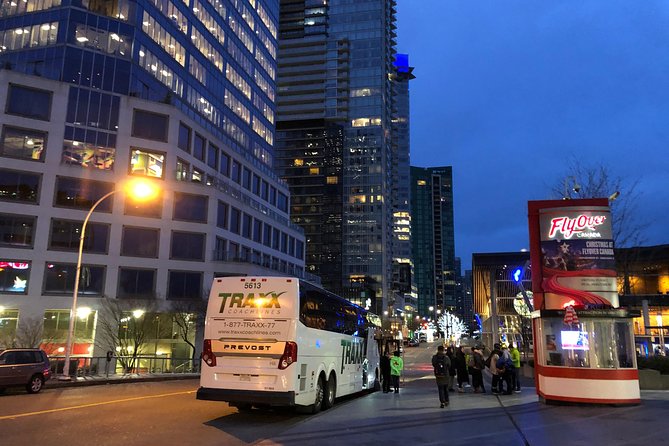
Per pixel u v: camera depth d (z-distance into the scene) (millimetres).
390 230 174125
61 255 52719
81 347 51781
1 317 49469
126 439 10617
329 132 162250
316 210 157875
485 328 47500
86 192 54969
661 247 44281
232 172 75625
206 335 14234
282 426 12594
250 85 89062
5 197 51125
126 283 55531
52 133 54125
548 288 17312
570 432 11203
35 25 58500
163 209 58844
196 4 73875
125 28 60562
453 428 11828
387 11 184875
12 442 10172
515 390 20562
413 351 92875
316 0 172375
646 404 15641
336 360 17234
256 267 65750
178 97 67500
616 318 15945
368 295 142500
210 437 10992
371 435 10977
